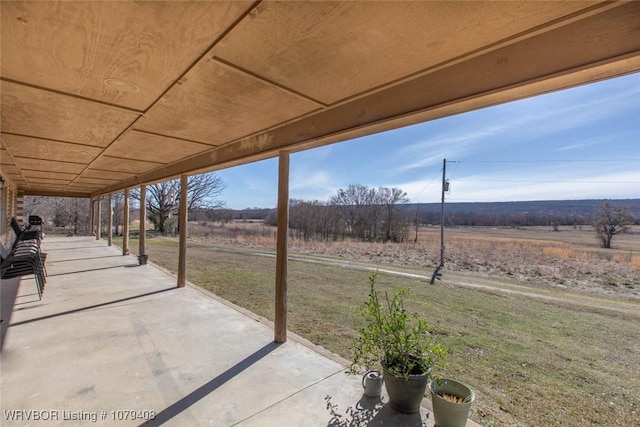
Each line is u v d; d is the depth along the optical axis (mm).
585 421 2139
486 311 4836
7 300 4266
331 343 3332
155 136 3273
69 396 2123
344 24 1276
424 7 1157
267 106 2322
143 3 1142
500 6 1151
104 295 4594
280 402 2107
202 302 4332
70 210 19438
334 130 2373
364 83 1897
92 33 1351
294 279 6906
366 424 1893
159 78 1820
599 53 1216
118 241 13102
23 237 6176
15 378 2334
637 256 9500
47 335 3117
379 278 7273
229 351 2859
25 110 2404
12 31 1329
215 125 2844
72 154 4281
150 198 20609
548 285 6938
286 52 1518
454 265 9492
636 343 3650
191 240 17047
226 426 1860
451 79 1669
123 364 2576
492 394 2457
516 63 1431
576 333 3963
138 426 1845
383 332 2156
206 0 1126
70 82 1881
